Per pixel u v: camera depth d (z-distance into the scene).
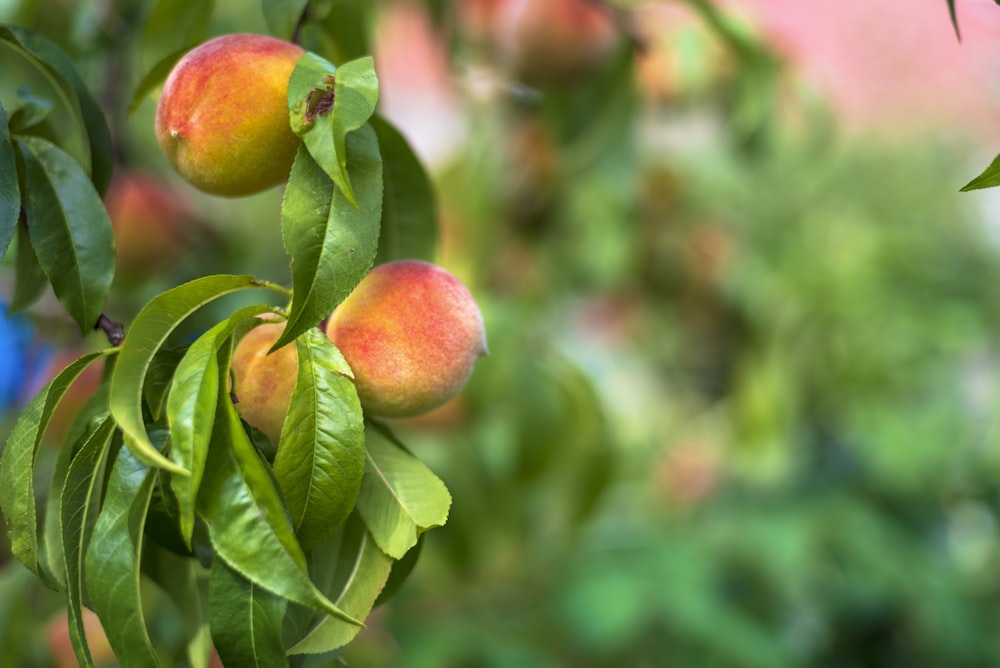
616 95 1.48
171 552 0.92
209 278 0.87
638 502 2.32
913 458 2.07
